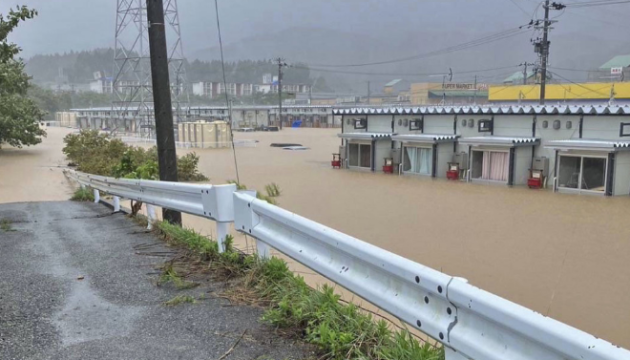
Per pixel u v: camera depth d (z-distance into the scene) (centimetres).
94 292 430
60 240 675
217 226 504
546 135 2500
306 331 330
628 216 1738
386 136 3188
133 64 6738
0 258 568
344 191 2389
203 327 350
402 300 273
